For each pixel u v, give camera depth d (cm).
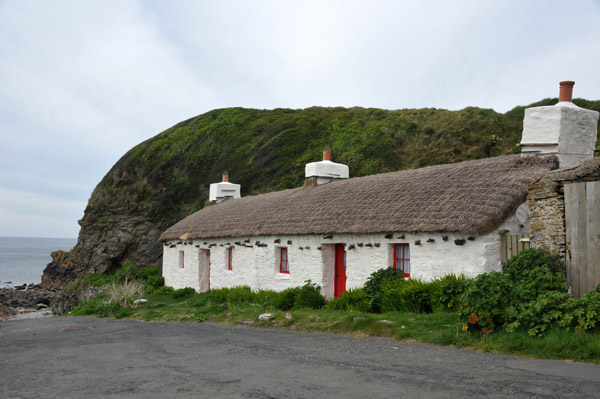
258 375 673
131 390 624
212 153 4769
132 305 1953
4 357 940
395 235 1302
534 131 1268
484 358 702
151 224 4047
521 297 820
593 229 874
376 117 4828
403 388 568
